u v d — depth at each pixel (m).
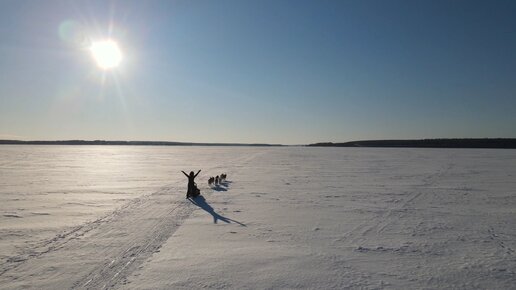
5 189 16.89
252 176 23.31
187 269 6.78
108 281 6.23
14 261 7.18
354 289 5.96
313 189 17.17
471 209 12.45
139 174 24.30
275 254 7.64
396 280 6.32
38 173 24.89
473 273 6.64
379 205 13.14
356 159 42.22
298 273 6.62
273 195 15.38
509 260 7.34
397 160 39.72
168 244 8.27
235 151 72.88
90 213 11.57
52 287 6.00
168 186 18.09
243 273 6.61
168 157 48.12
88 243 8.33
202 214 11.51
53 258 7.34
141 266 6.91
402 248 8.09
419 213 11.77
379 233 9.32
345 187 17.91
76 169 28.28
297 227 9.91
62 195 15.16
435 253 7.75
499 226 10.09
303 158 44.78
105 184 18.83
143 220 10.62
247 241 8.58
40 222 10.34
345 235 9.13
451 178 21.84
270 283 6.19
